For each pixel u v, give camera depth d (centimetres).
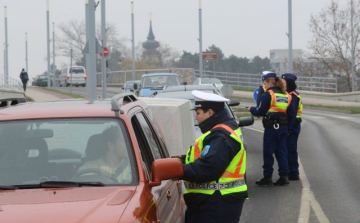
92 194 564
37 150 636
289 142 1476
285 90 1389
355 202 1230
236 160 672
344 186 1403
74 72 8000
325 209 1172
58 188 589
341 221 1078
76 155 629
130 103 720
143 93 3017
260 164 1748
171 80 3134
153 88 3053
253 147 2145
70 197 556
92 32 2775
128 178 603
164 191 646
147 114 773
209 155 650
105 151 627
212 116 682
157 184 598
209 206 672
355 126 2886
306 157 1872
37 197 559
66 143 639
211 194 669
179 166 600
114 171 611
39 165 624
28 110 683
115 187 588
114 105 659
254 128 2819
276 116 1388
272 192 1342
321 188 1383
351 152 1970
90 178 607
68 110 672
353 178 1506
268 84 1389
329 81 6831
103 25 3906
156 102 1138
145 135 690
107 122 649
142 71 7981
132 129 644
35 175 614
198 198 675
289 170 1484
